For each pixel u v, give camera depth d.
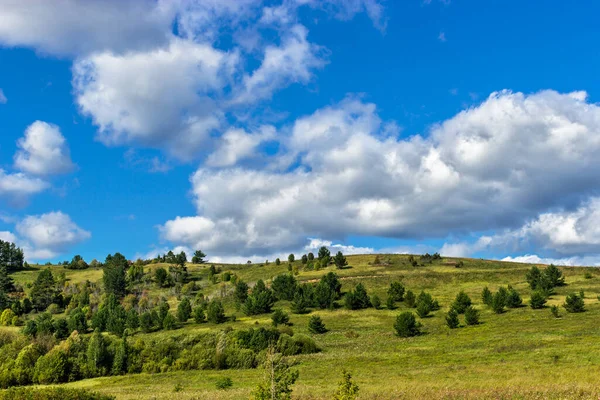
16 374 68.25
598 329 65.31
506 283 122.62
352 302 106.12
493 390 31.83
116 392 52.53
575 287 110.12
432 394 32.69
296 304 106.88
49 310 129.00
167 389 53.31
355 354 67.50
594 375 35.41
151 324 103.56
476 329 76.75
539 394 29.03
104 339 78.12
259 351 73.81
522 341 62.09
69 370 70.81
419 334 78.75
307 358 67.12
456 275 133.75
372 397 32.88
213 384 55.72
